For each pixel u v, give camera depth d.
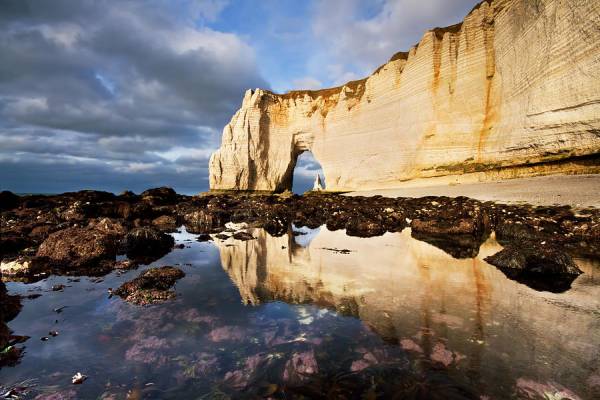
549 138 21.12
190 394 3.40
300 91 58.75
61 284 7.62
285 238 15.09
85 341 4.61
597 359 3.77
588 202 13.55
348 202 28.81
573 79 19.20
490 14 30.58
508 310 5.37
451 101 32.69
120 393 3.42
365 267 8.87
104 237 10.70
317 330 4.80
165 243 12.58
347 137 48.91
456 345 4.19
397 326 4.84
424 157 34.50
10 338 4.68
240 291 6.89
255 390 3.43
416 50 38.09
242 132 57.16
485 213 15.16
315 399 3.25
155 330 4.95
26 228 15.37
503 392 3.22
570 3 19.20
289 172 60.59
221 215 22.98
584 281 6.96
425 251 10.88
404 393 3.27
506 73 27.36
